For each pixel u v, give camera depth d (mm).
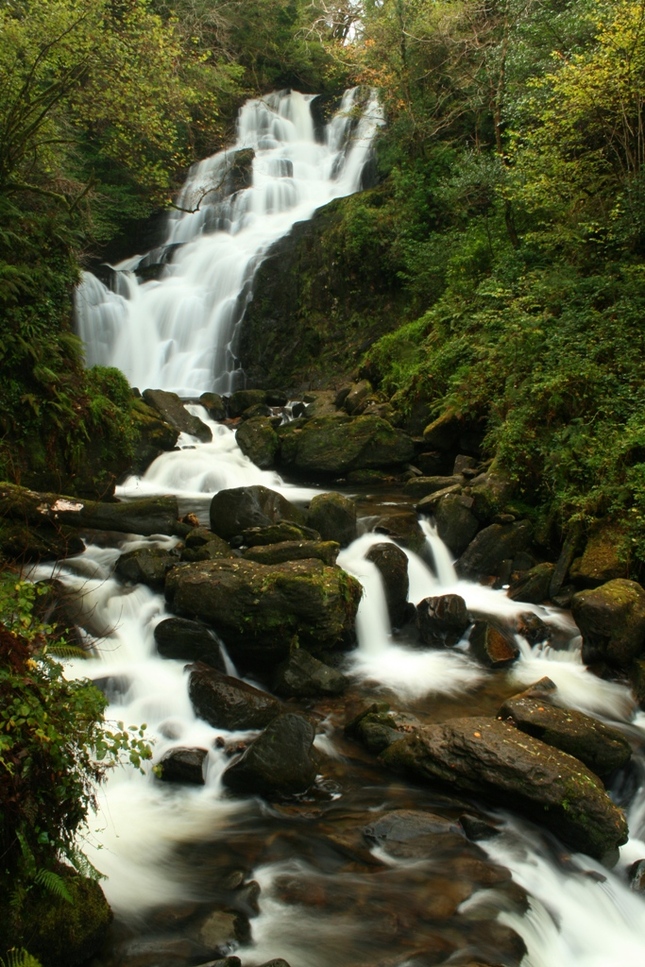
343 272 18891
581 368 10266
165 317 19172
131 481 12109
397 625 8562
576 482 9648
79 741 3869
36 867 3631
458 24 17797
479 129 19000
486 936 4250
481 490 10281
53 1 12383
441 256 16234
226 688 6391
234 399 16578
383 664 7773
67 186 15445
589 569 8672
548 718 6098
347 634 7789
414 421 13883
